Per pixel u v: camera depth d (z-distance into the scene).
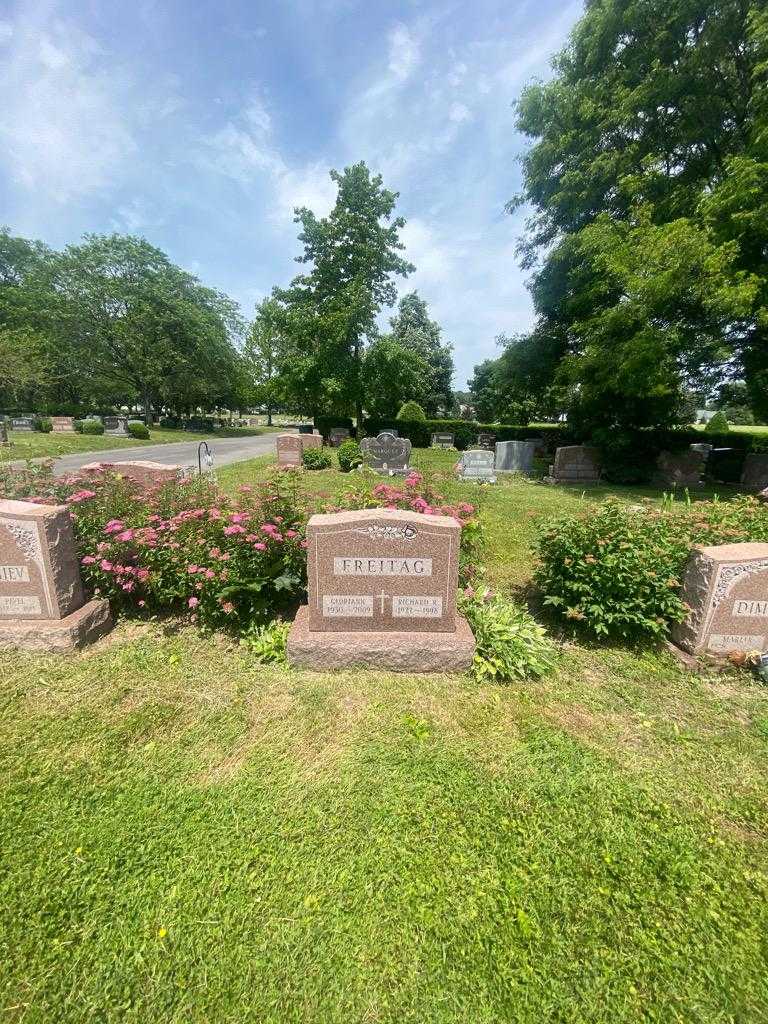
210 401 42.19
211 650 3.62
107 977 1.57
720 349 11.45
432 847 2.05
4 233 33.97
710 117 11.38
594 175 13.29
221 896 1.83
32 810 2.21
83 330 31.25
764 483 12.33
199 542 3.72
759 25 8.94
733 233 9.43
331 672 3.40
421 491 5.18
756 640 3.49
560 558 3.93
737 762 2.60
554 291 16.16
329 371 23.61
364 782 2.40
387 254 24.34
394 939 1.69
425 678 3.35
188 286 35.16
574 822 2.19
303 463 15.66
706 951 1.67
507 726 2.87
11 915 1.76
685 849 2.06
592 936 1.71
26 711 2.91
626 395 12.37
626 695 3.19
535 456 20.98
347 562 3.37
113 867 1.94
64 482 4.90
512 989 1.55
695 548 3.59
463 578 4.64
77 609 3.78
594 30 13.01
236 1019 1.47
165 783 2.38
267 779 2.42
